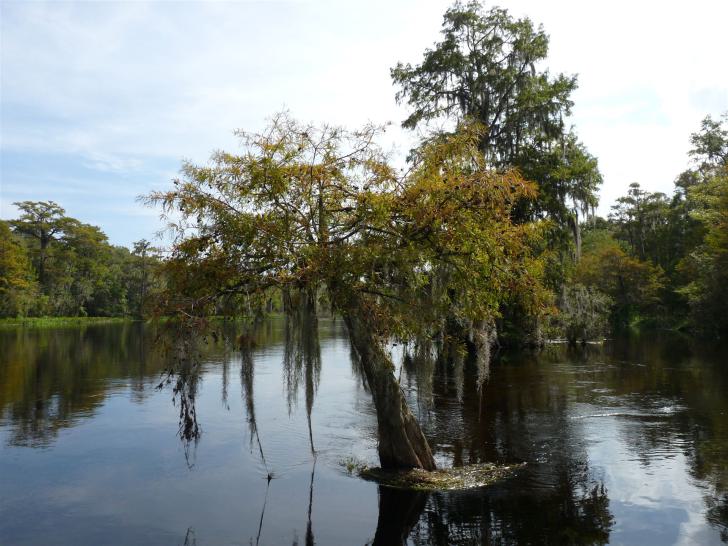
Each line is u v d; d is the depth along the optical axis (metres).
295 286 7.86
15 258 57.81
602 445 9.59
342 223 8.09
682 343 30.67
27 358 24.16
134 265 76.69
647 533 6.08
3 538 6.20
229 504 7.17
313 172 7.76
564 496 7.22
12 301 57.03
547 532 6.14
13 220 69.25
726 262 30.97
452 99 25.27
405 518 6.62
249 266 7.94
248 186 7.55
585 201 23.83
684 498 7.09
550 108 23.45
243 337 8.35
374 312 8.08
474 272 7.91
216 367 20.77
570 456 8.98
